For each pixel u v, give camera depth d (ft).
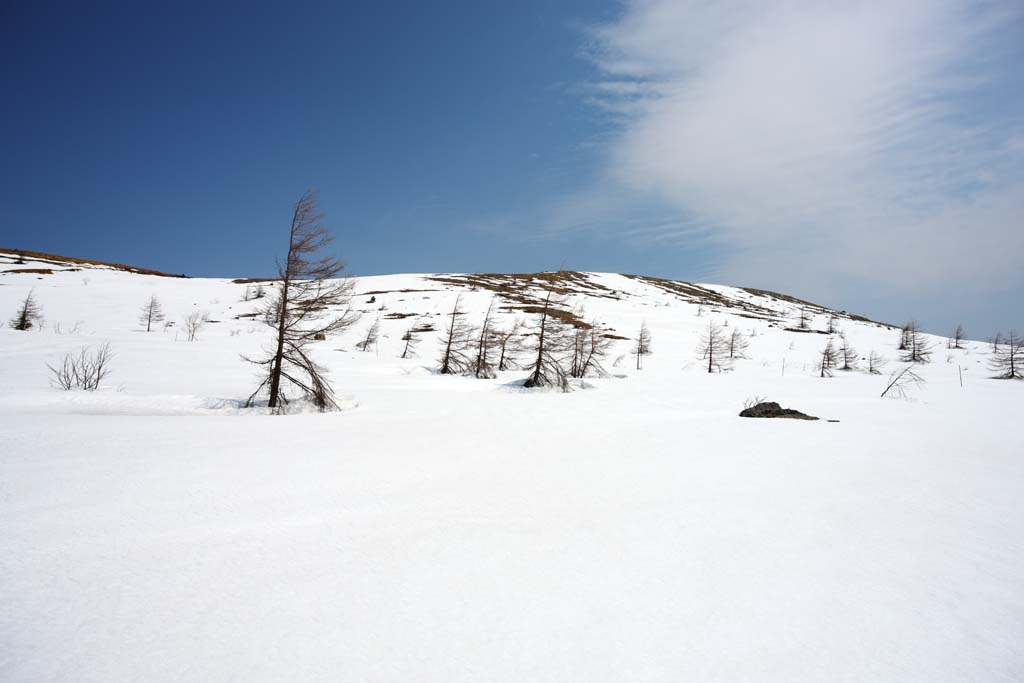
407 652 12.26
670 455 35.83
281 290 62.03
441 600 14.84
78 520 20.49
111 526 20.04
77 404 57.47
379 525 21.06
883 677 11.51
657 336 254.06
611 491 26.48
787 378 151.23
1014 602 15.34
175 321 211.20
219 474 27.89
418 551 18.42
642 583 16.07
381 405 66.64
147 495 23.89
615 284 549.54
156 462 29.94
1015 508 24.86
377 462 32.12
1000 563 18.22
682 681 11.20
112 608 14.02
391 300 298.35
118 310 223.10
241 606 14.32
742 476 29.91
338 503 23.77
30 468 27.43
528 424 51.29
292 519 21.50
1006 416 68.33
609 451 37.19
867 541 20.04
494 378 121.08
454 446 38.32
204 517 21.39
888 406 79.71
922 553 18.98
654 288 571.69
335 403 62.75
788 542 19.75
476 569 16.94
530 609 14.39
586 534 20.30
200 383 81.56
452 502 24.27
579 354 136.67
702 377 147.13
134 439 36.73
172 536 19.30
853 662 12.08
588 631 13.26
